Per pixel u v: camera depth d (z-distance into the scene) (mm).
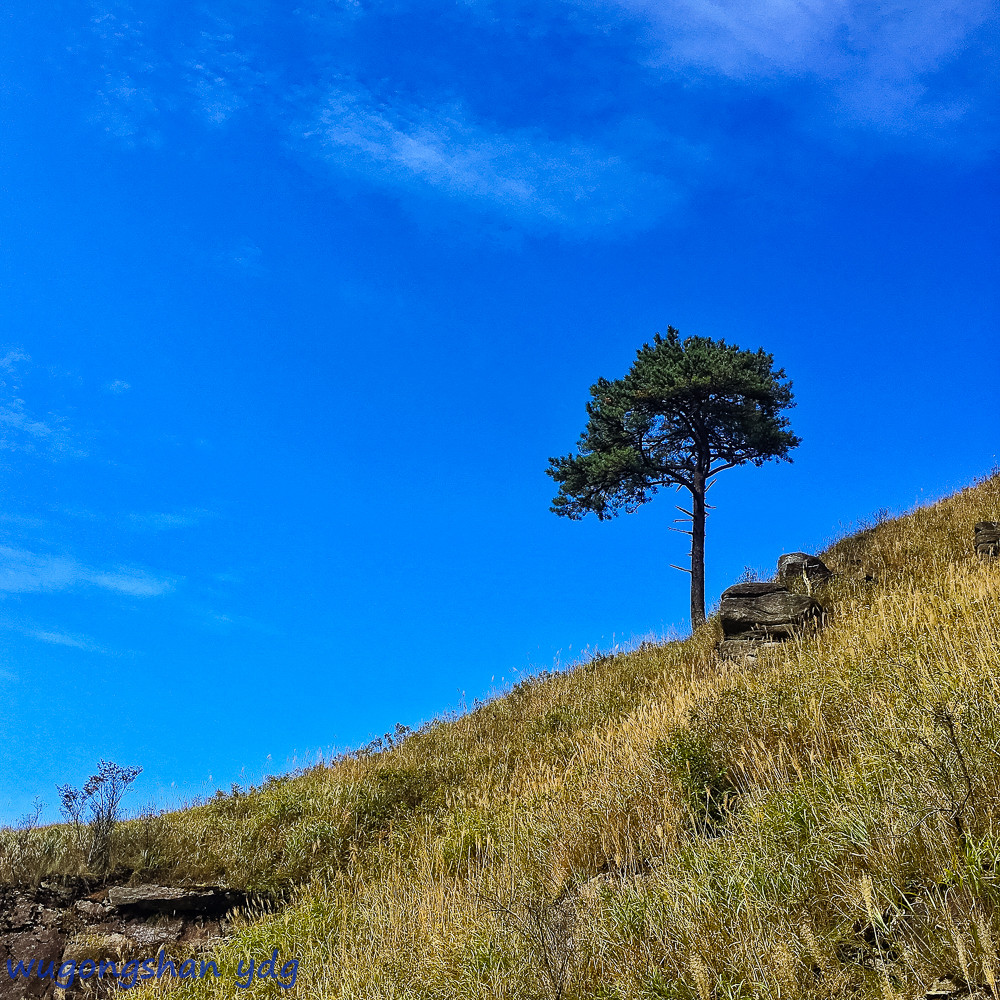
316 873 8289
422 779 10609
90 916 7621
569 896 5145
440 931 5395
